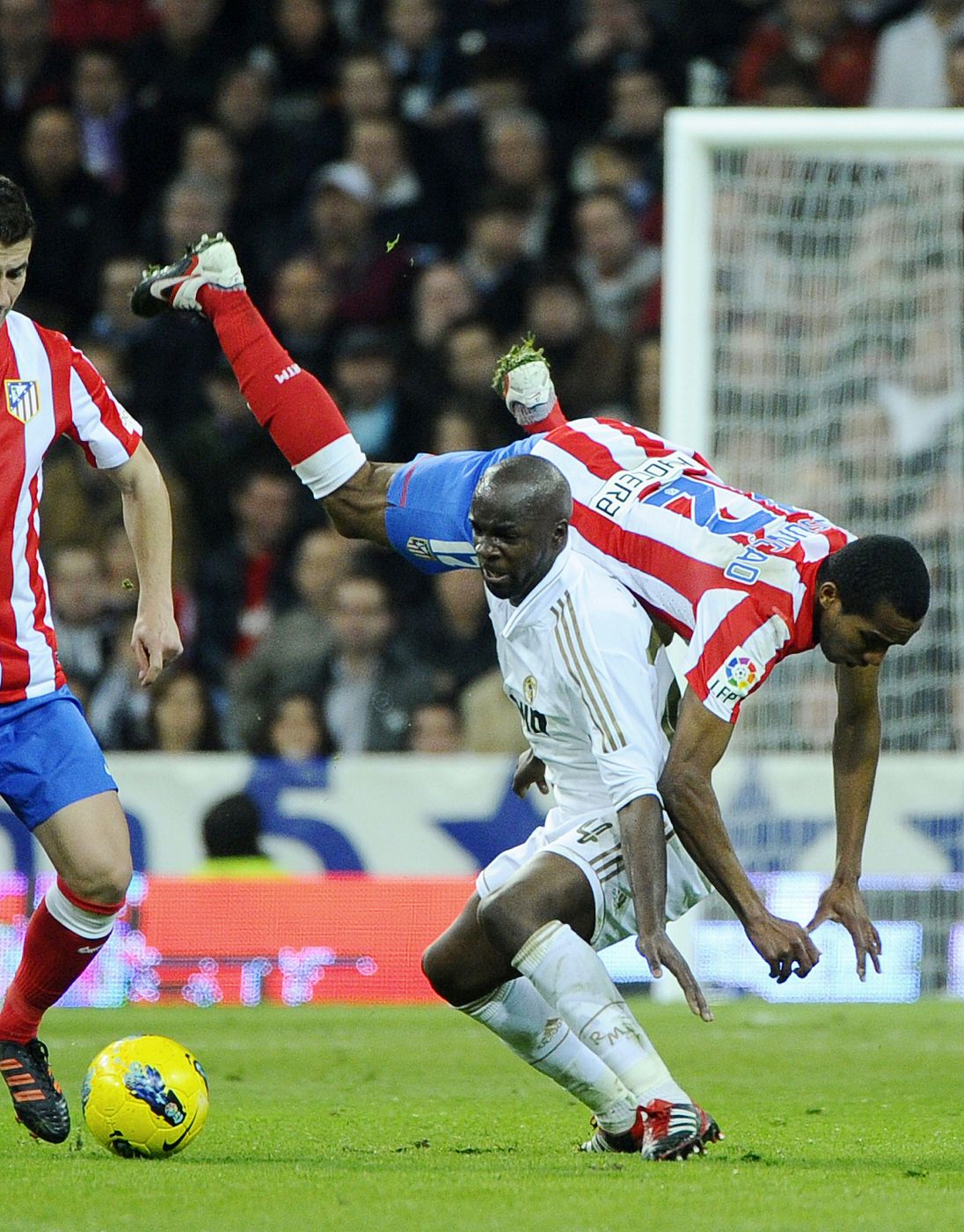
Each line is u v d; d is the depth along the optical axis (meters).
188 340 43.62
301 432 17.31
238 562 41.03
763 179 35.66
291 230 45.31
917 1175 13.14
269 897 31.45
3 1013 15.34
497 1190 12.18
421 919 31.31
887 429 35.56
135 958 31.36
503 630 14.66
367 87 45.44
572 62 46.59
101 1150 14.70
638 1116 14.12
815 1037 25.27
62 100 47.50
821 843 31.36
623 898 14.41
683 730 13.89
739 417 35.50
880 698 34.53
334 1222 10.86
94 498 40.53
